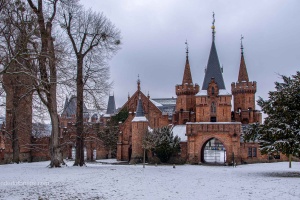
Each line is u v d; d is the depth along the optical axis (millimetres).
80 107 43438
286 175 36219
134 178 29078
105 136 84688
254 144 70812
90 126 56375
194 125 69125
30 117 54531
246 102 82562
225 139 67250
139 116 75500
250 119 81688
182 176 33188
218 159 80875
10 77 35250
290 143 34781
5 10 30578
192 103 84312
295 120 35344
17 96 43938
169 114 98000
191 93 84375
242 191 22031
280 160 72125
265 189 23047
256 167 56094
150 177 30688
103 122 102000
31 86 34312
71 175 29234
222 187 24125
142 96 88125
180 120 83250
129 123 83062
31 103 47156
